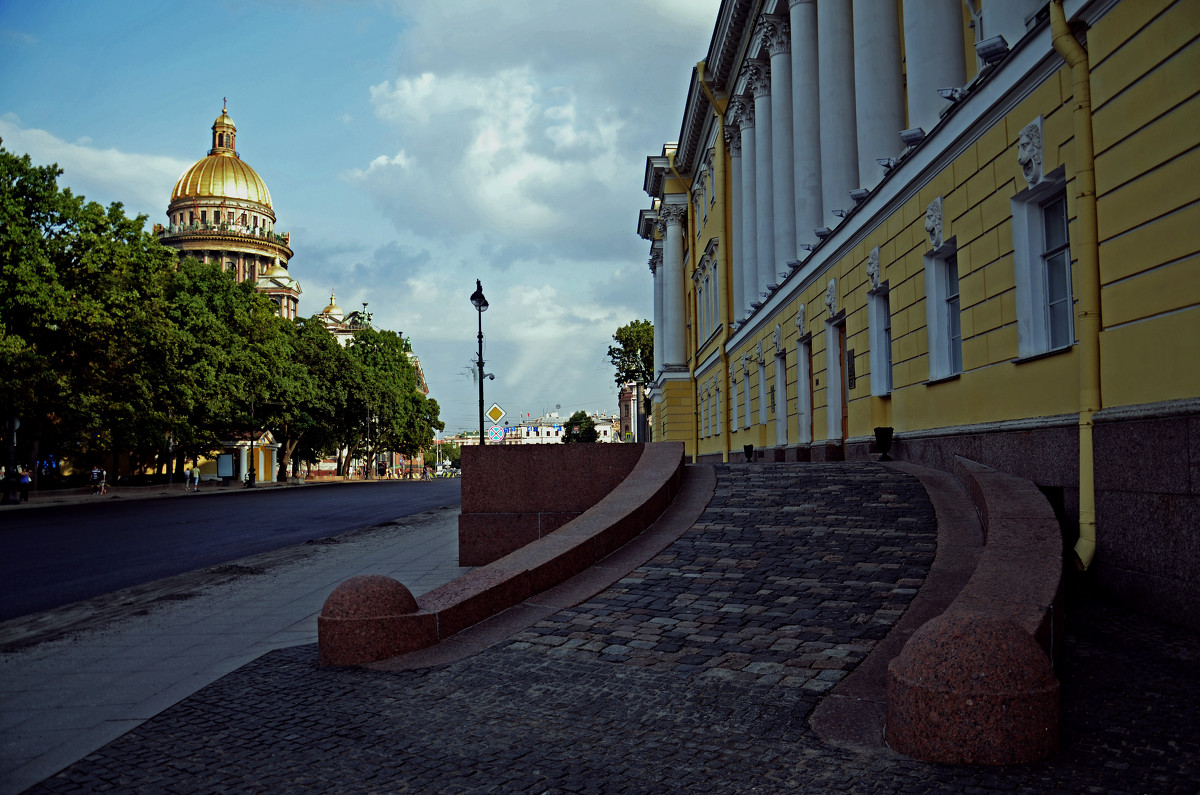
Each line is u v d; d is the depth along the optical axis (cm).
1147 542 670
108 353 3659
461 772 398
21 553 1473
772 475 1237
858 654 547
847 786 364
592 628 647
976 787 357
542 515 1105
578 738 436
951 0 1348
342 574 1080
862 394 1648
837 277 1806
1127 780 359
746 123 2897
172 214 11081
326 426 7000
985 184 1084
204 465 7369
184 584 1052
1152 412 664
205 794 382
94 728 491
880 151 1580
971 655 392
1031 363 967
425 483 6303
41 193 3503
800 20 2081
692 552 852
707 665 545
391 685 546
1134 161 717
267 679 575
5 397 3375
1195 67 641
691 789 369
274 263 11156
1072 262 880
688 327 4850
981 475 898
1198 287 636
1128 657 538
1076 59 798
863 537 842
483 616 686
